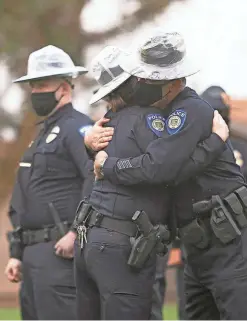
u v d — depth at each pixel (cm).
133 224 1253
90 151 1312
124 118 1281
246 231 1300
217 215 1280
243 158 1816
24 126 4466
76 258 1305
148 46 1264
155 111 1277
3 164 4547
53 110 1647
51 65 1641
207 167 1291
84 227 1283
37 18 4369
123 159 1251
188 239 1307
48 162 1620
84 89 4191
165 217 1287
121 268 1248
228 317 1295
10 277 1703
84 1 4375
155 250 1259
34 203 1631
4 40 4369
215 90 1684
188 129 1241
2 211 4744
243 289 1284
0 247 4778
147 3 4288
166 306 3259
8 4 4356
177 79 1275
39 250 1625
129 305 1245
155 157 1226
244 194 1294
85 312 1309
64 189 1620
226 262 1293
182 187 1297
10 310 3147
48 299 1614
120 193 1258
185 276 1393
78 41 4400
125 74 1290
